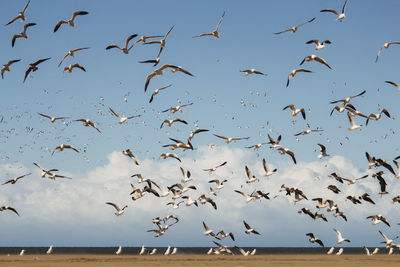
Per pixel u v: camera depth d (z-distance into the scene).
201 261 68.25
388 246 58.19
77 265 61.66
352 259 73.31
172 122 47.66
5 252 132.38
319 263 66.12
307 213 52.41
